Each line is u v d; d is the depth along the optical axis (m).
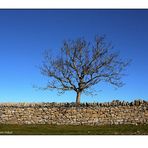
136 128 45.72
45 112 49.91
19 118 49.81
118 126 47.25
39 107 50.22
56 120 49.56
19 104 50.53
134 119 48.34
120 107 49.09
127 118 48.50
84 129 45.91
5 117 49.94
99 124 48.66
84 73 61.91
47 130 44.84
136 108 48.75
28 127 47.06
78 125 48.81
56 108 50.03
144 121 48.06
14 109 50.16
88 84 62.38
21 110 50.06
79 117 49.38
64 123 49.31
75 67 62.31
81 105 49.97
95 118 49.03
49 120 49.62
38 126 47.81
